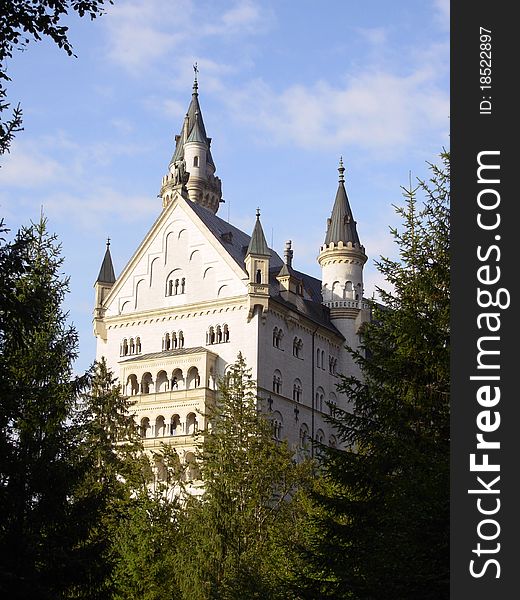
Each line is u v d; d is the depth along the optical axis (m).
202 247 99.25
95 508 33.91
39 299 30.73
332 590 28.94
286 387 96.44
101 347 102.88
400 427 29.62
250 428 57.41
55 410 38.00
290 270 113.94
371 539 27.73
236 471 54.56
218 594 43.16
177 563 48.16
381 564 25.73
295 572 33.16
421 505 23.83
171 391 93.00
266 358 93.94
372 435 30.30
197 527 49.91
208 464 55.97
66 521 33.06
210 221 103.62
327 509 30.22
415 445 28.91
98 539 35.31
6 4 23.77
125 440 62.03
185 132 136.12
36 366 38.62
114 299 103.31
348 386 31.73
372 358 32.03
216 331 95.75
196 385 93.75
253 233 96.12
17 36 24.28
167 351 97.25
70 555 32.25
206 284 97.94
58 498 32.75
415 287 30.78
